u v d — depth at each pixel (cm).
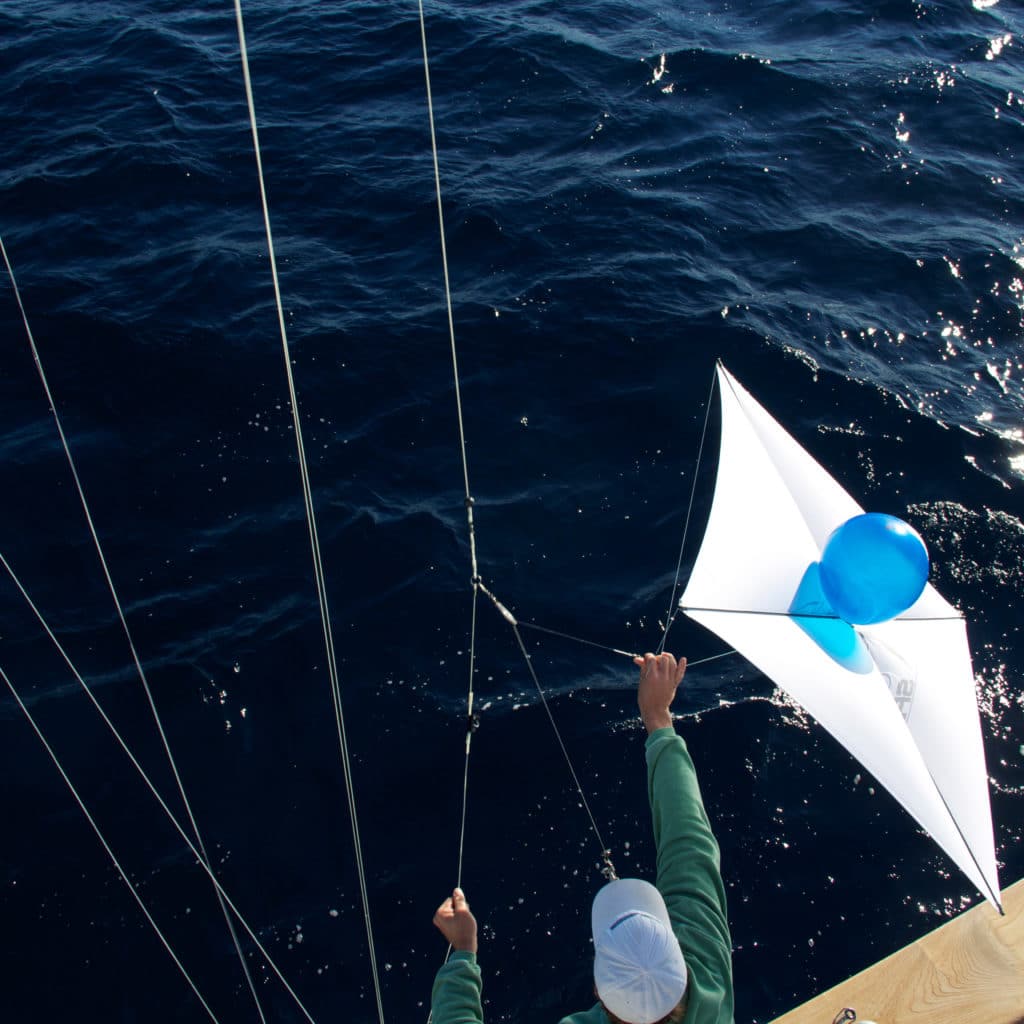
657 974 241
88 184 1193
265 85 1387
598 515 866
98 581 810
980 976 400
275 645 769
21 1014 585
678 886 276
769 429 384
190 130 1287
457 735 720
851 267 1112
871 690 326
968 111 1353
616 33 1507
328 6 1574
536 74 1400
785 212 1188
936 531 849
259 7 1576
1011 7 1594
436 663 762
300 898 639
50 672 752
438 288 1070
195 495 875
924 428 934
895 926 625
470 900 638
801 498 367
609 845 664
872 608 325
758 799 689
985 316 1059
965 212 1195
